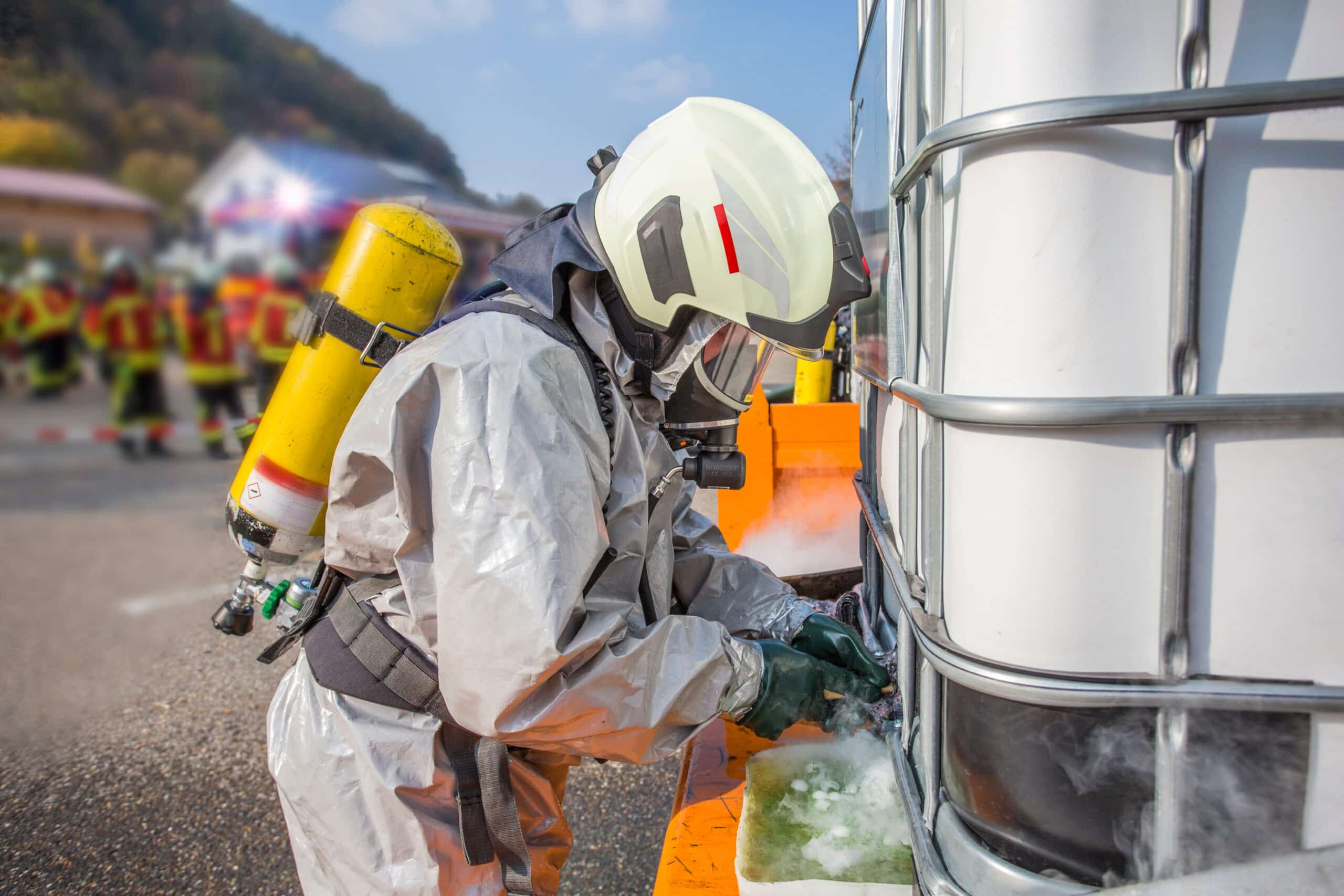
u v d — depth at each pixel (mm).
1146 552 630
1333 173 578
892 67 1044
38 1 16188
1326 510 603
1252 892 634
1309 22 569
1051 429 624
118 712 3141
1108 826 676
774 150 1129
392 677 1134
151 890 2229
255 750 2865
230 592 4438
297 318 1518
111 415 9180
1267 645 624
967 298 658
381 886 1127
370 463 1026
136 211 15680
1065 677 647
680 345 1149
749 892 1002
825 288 1094
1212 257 597
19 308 11789
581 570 931
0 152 15883
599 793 2559
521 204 9273
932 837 805
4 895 2219
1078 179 594
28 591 4531
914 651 951
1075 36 581
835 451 2951
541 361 1003
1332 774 637
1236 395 585
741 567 1533
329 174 13820
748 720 1179
